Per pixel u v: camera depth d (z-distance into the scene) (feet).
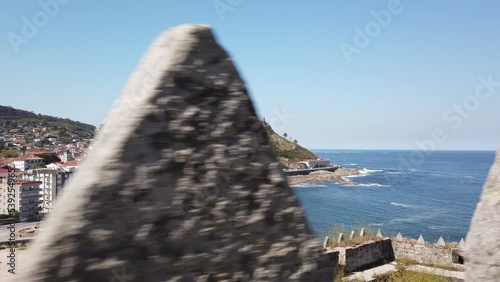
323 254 13.42
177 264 10.98
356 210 198.90
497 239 18.43
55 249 9.68
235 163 12.40
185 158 11.59
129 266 10.32
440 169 537.24
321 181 331.57
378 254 71.20
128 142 10.91
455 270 65.16
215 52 12.73
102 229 10.17
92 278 9.91
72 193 10.21
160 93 11.59
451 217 181.88
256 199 12.58
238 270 11.87
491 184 19.80
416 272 63.67
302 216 13.30
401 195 259.19
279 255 12.56
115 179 10.54
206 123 12.14
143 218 10.71
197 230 11.43
